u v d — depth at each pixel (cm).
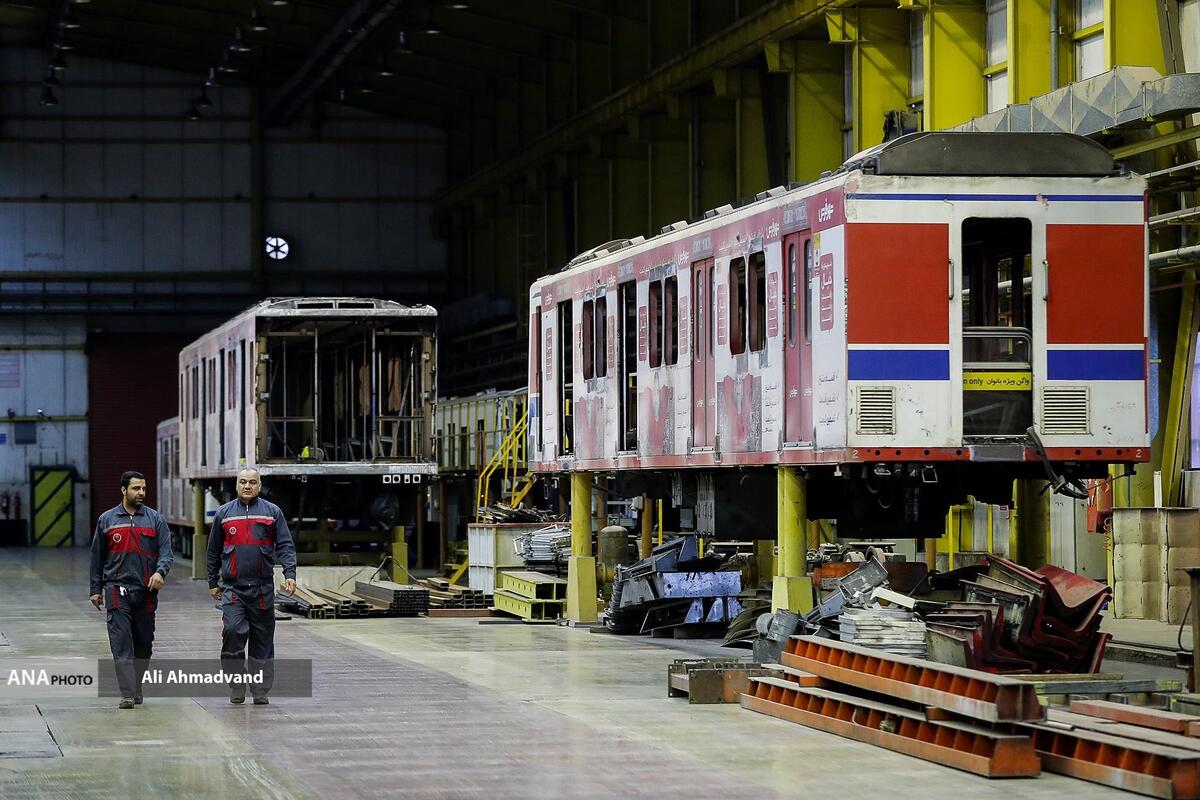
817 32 3453
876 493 1716
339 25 4900
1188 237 2277
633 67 4475
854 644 1398
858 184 1556
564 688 1567
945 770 1109
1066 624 1429
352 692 1544
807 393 1652
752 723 1331
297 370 3375
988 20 2920
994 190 1574
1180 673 1655
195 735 1288
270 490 2861
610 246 2319
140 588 1453
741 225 1816
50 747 1231
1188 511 2127
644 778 1088
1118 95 2217
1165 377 2406
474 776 1103
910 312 1559
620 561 2450
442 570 3597
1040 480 1748
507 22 4772
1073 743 1098
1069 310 1585
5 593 3219
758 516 1977
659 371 2048
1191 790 990
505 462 3488
